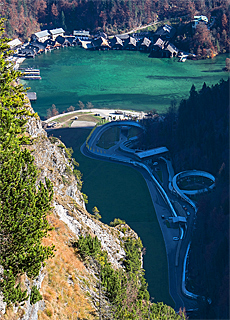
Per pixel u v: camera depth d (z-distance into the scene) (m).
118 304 105.56
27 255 73.81
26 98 145.12
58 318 88.12
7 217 72.00
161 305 139.38
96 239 129.12
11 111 88.81
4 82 95.50
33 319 78.25
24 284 75.75
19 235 72.00
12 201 72.56
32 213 75.62
